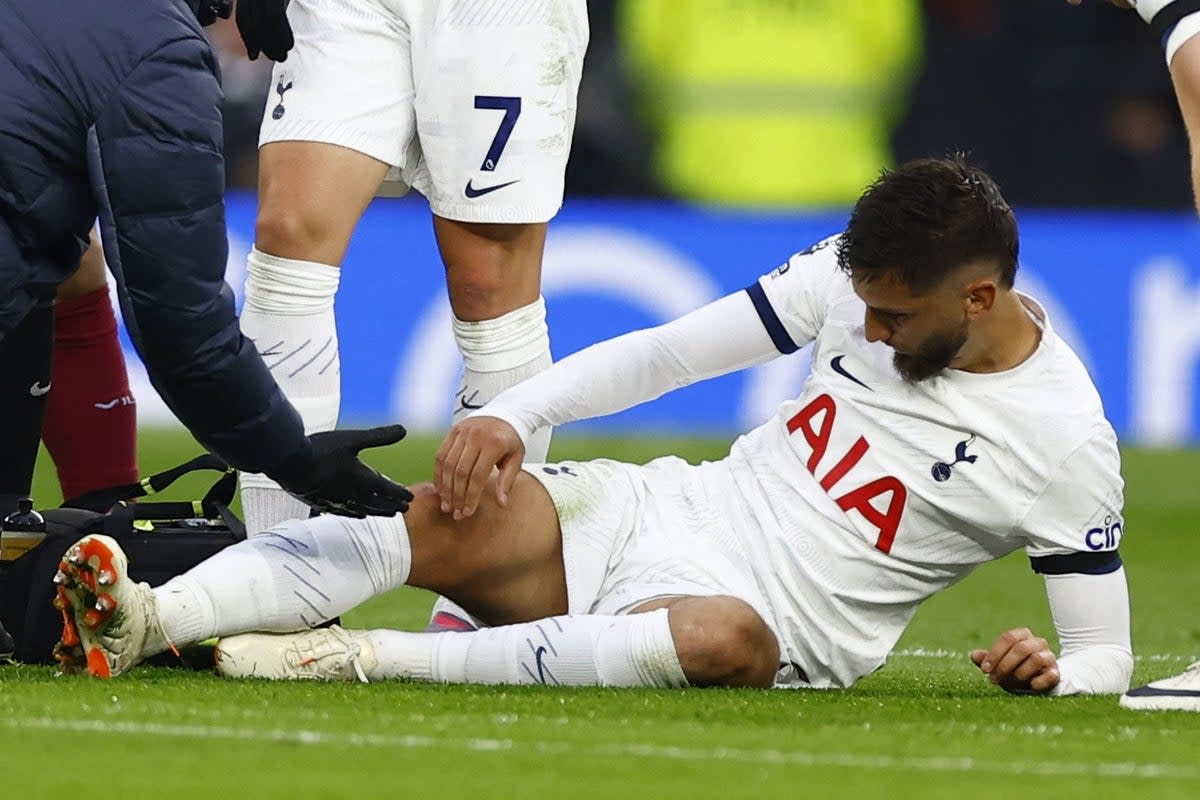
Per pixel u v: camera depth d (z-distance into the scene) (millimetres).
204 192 10633
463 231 14602
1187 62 11352
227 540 13164
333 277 14008
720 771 8602
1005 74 42531
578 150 41750
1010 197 42594
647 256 37156
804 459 12492
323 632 11836
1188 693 11188
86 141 10578
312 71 14031
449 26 14195
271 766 8445
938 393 12102
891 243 11477
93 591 10961
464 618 12984
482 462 11844
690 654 11508
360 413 37062
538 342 14938
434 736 9367
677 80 41781
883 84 42375
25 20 10523
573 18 14703
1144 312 38438
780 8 41656
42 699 10297
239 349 10906
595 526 12359
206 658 12430
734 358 12828
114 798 7656
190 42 10688
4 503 13555
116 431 15375
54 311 14234
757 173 42062
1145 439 38375
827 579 12281
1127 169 42406
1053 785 8500
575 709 10523
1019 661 11789
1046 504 12094
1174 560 25516
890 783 8438
